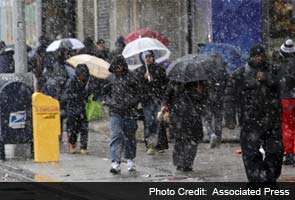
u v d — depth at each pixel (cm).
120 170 2205
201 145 2802
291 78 2191
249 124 1764
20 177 2178
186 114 2194
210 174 2158
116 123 2172
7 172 2273
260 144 1772
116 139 2178
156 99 2552
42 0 4950
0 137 2450
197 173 2180
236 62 2942
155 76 2534
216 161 2411
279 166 1789
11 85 2430
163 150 2638
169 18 4131
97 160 2477
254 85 1759
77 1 4875
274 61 2953
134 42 2608
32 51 3878
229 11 3806
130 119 2183
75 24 4959
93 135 3178
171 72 2236
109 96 2195
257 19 3759
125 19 4281
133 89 2183
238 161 2406
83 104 2630
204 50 2991
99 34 4553
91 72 2944
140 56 2620
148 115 2573
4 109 2434
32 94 2459
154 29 4184
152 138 2594
